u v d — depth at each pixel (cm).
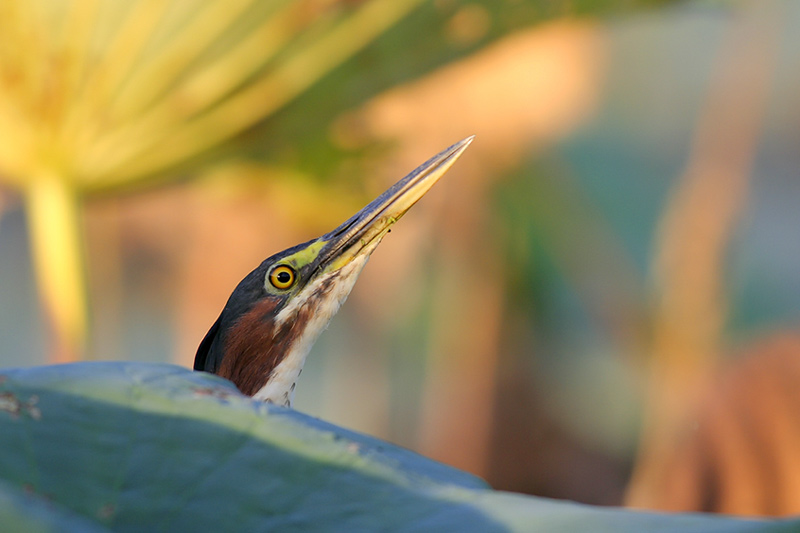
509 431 1494
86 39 803
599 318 1466
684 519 151
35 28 785
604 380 1454
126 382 190
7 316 1565
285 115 905
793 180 1814
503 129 1422
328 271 718
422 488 172
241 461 178
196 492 174
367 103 928
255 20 840
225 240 1312
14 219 1493
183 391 189
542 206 1506
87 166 841
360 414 1542
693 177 1412
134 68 821
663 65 1677
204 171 898
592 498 1451
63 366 193
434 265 1518
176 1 814
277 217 1096
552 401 1471
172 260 1424
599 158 1579
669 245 1388
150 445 179
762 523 146
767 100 1797
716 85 1434
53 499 171
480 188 1479
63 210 847
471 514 164
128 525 171
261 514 173
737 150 1412
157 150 866
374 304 1554
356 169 977
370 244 722
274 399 709
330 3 852
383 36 894
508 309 1517
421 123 1093
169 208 1340
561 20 928
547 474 1444
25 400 183
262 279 710
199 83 852
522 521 160
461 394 1504
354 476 175
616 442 1441
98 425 181
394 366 1537
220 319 719
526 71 1380
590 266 1508
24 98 805
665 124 1670
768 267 1531
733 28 1422
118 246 1426
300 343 714
